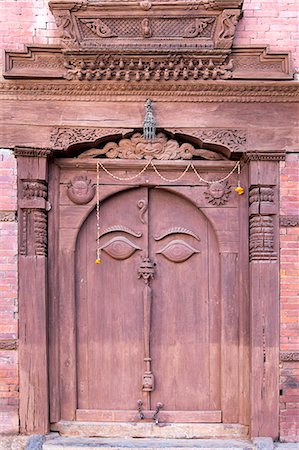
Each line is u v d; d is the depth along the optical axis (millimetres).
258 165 5113
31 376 5023
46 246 5199
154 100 5105
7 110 5070
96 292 5332
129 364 5297
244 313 5203
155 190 5383
